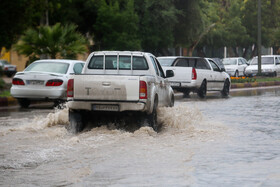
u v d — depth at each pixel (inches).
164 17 2615.7
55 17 2395.4
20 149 588.4
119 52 825.5
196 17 2837.1
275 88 2218.3
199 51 3941.9
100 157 540.1
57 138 673.6
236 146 616.7
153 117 745.6
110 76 713.0
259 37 2780.5
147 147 603.2
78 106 721.0
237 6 4065.0
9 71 2928.2
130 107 710.5
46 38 1663.4
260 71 2819.9
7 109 1144.8
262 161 521.7
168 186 413.1
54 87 1120.2
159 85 810.2
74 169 480.4
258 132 746.2
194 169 479.5
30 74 1133.1
